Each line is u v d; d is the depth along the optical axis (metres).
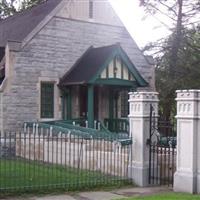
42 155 18.03
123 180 13.41
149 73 26.67
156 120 13.84
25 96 22.02
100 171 14.96
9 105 21.52
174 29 26.08
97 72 21.41
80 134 17.20
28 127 21.30
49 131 18.81
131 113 13.89
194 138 12.04
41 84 22.64
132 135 13.82
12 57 21.66
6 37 26.84
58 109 23.09
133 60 26.31
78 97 23.84
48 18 22.94
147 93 13.62
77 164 15.93
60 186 12.11
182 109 12.36
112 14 25.62
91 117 21.52
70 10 23.84
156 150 13.70
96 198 11.21
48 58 22.86
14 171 14.07
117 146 14.49
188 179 12.01
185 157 12.23
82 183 12.57
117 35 25.81
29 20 25.94
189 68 25.44
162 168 13.66
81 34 24.25
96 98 24.55
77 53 23.98
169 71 26.00
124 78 22.69
